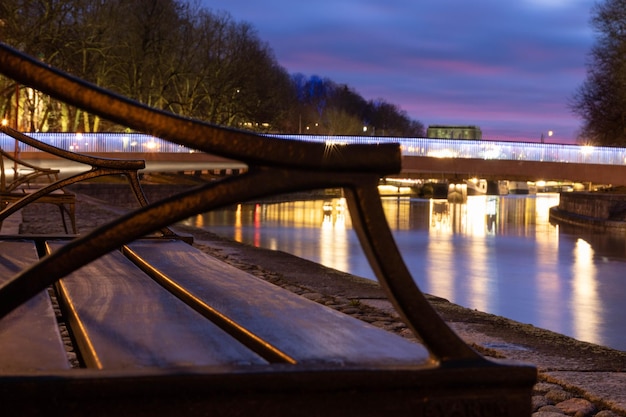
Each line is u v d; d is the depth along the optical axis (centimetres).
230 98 7262
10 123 5600
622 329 1341
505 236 4075
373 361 153
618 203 5216
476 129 14288
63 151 459
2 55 126
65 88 127
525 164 5669
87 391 131
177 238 449
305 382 137
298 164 134
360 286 909
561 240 3931
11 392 128
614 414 399
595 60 6856
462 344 143
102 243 131
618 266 2714
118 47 6172
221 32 7325
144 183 6169
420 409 141
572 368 489
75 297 248
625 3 6412
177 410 134
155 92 6906
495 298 1789
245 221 4478
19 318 212
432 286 1992
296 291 864
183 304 236
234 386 135
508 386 142
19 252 385
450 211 6875
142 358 163
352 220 140
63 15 5300
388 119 18575
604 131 6856
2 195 958
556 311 1590
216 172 8594
